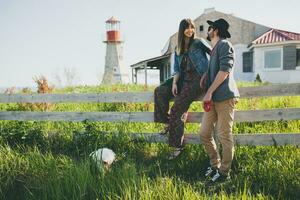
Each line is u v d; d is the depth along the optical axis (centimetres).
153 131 671
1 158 523
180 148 553
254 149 547
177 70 551
